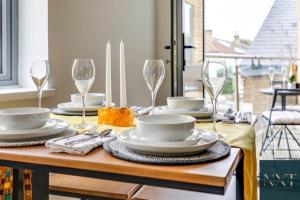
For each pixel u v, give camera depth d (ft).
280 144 14.03
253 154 3.72
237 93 20.67
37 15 6.66
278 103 19.45
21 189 3.82
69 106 5.12
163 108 4.83
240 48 22.52
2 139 3.11
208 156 2.63
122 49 4.18
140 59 11.55
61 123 3.63
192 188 2.32
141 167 2.44
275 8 22.04
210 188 2.28
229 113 5.01
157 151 2.65
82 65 4.15
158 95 12.97
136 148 2.72
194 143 2.77
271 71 17.38
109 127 4.04
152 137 2.81
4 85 6.51
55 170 2.71
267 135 13.64
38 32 6.67
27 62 6.79
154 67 4.64
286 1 21.89
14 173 3.76
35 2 6.66
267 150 13.00
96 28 8.52
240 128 3.96
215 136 3.10
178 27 9.67
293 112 13.48
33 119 3.22
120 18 9.89
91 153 2.81
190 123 2.84
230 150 2.84
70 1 7.34
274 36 22.15
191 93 11.48
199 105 4.67
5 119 3.16
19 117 3.16
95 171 2.58
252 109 21.03
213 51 22.63
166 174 2.37
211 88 4.00
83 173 2.62
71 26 7.40
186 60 11.00
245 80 21.09
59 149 2.81
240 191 3.35
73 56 7.50
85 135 3.24
